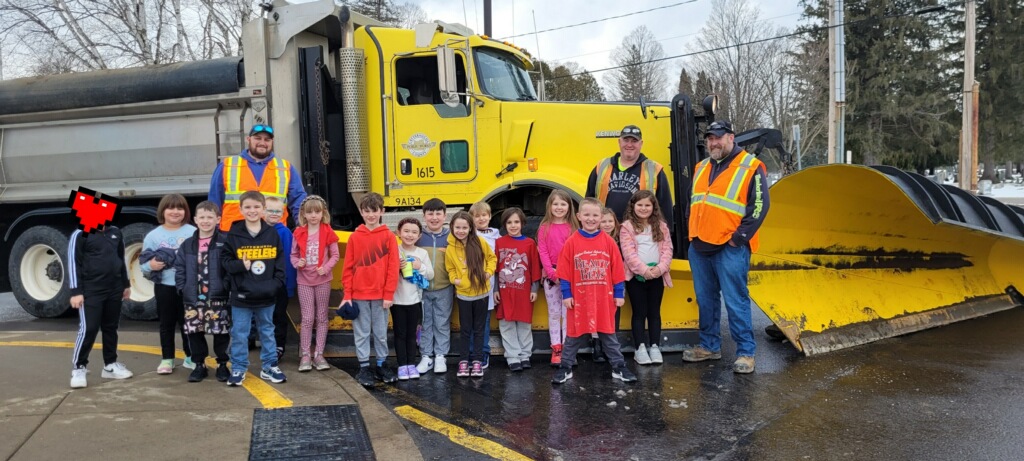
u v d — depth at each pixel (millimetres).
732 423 3943
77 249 4344
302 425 3764
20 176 7742
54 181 7656
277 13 6648
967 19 21078
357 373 5191
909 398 4344
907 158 37406
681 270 5430
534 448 3619
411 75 6703
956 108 37062
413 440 3699
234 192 5254
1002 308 7039
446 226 5305
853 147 37844
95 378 4676
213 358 5371
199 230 4648
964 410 4090
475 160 6574
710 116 6523
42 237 7648
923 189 5465
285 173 5453
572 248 4828
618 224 5293
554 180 6207
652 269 5109
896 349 5652
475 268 5004
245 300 4465
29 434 3500
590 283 4789
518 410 4262
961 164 21734
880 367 5109
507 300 5152
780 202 5668
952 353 5477
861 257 6367
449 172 6621
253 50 6707
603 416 4113
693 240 5258
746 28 37375
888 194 5602
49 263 7867
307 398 4285
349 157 6613
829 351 5598
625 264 5180
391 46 6652
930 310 6488
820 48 35312
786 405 4254
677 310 5605
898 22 36500
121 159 7340
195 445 3402
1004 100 38219
